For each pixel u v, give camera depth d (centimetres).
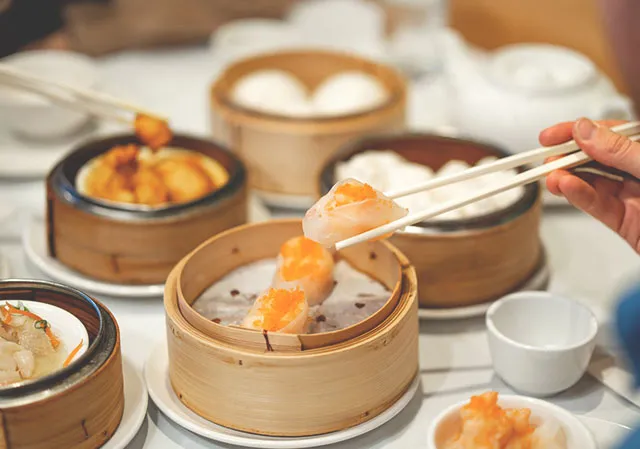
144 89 145
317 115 122
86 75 131
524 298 97
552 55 130
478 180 108
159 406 91
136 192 107
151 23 161
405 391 92
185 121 137
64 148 127
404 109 125
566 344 97
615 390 94
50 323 91
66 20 137
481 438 85
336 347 87
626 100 122
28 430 83
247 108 121
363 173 108
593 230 118
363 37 162
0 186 121
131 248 104
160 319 103
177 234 104
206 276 97
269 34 157
